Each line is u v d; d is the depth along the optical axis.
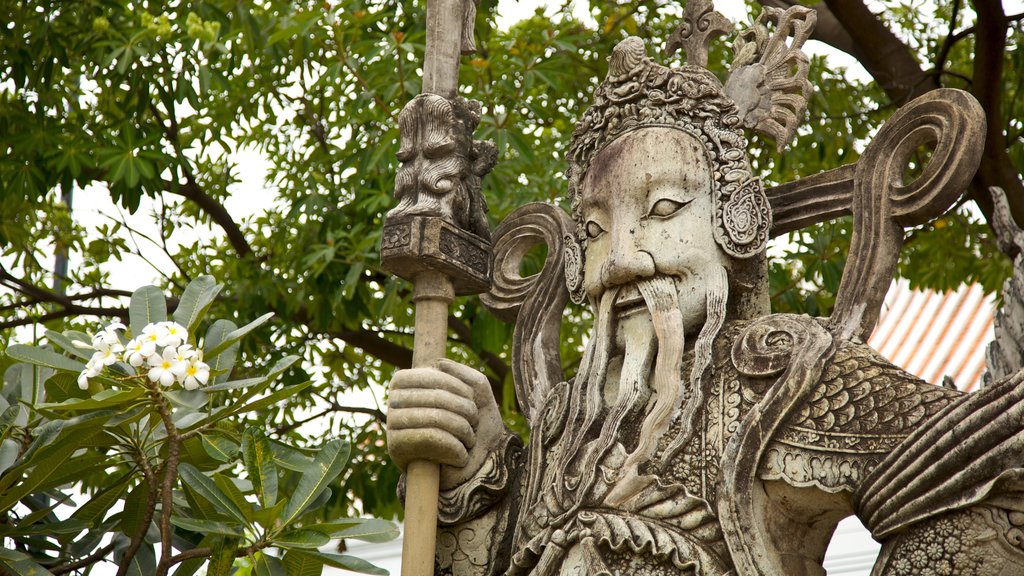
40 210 6.84
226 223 6.59
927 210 3.04
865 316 3.03
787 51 3.35
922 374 6.73
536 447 3.18
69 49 6.06
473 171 3.42
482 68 5.78
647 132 3.21
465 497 3.21
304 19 5.52
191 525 3.08
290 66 6.34
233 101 6.37
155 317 3.32
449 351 6.63
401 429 3.14
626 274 3.12
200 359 3.10
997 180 5.37
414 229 3.24
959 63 6.61
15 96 6.23
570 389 3.18
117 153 5.57
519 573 3.00
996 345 3.52
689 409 2.95
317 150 6.60
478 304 6.16
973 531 2.59
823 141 6.32
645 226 3.14
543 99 6.54
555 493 3.01
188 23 5.58
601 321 3.17
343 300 5.98
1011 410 2.56
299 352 6.33
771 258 6.01
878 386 2.82
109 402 2.99
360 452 6.32
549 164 6.16
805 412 2.85
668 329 3.05
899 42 5.78
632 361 3.10
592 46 6.62
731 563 2.77
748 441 2.85
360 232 5.98
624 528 2.84
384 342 6.30
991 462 2.56
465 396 3.20
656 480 2.88
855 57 5.95
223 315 6.39
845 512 2.84
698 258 3.11
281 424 6.52
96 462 3.23
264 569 3.12
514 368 3.48
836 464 2.77
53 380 3.15
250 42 5.71
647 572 2.81
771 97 3.30
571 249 3.35
